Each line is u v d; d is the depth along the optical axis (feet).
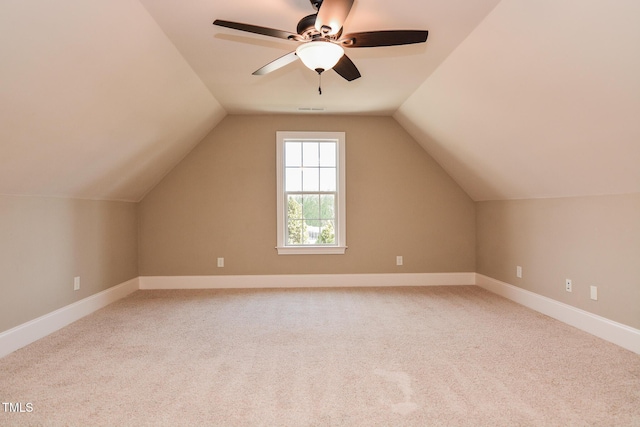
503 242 14.15
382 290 15.16
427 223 16.14
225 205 15.75
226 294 14.57
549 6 6.52
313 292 14.85
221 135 15.72
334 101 13.96
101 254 12.86
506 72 8.71
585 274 10.13
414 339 9.55
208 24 8.27
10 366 7.97
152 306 12.86
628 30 5.78
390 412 6.19
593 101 7.41
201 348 9.01
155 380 7.34
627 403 6.40
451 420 5.96
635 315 8.66
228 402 6.53
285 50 9.62
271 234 15.85
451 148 13.88
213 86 12.21
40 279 9.93
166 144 13.16
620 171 8.44
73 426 5.80
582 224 10.22
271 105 14.40
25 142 7.77
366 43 7.12
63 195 10.84
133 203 15.21
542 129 9.27
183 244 15.69
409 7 7.61
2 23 5.45
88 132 9.11
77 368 7.88
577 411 6.16
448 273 16.17
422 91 12.39
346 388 7.01
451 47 9.37
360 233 16.03
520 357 8.36
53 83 7.04
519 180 12.09
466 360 8.22
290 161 16.12
